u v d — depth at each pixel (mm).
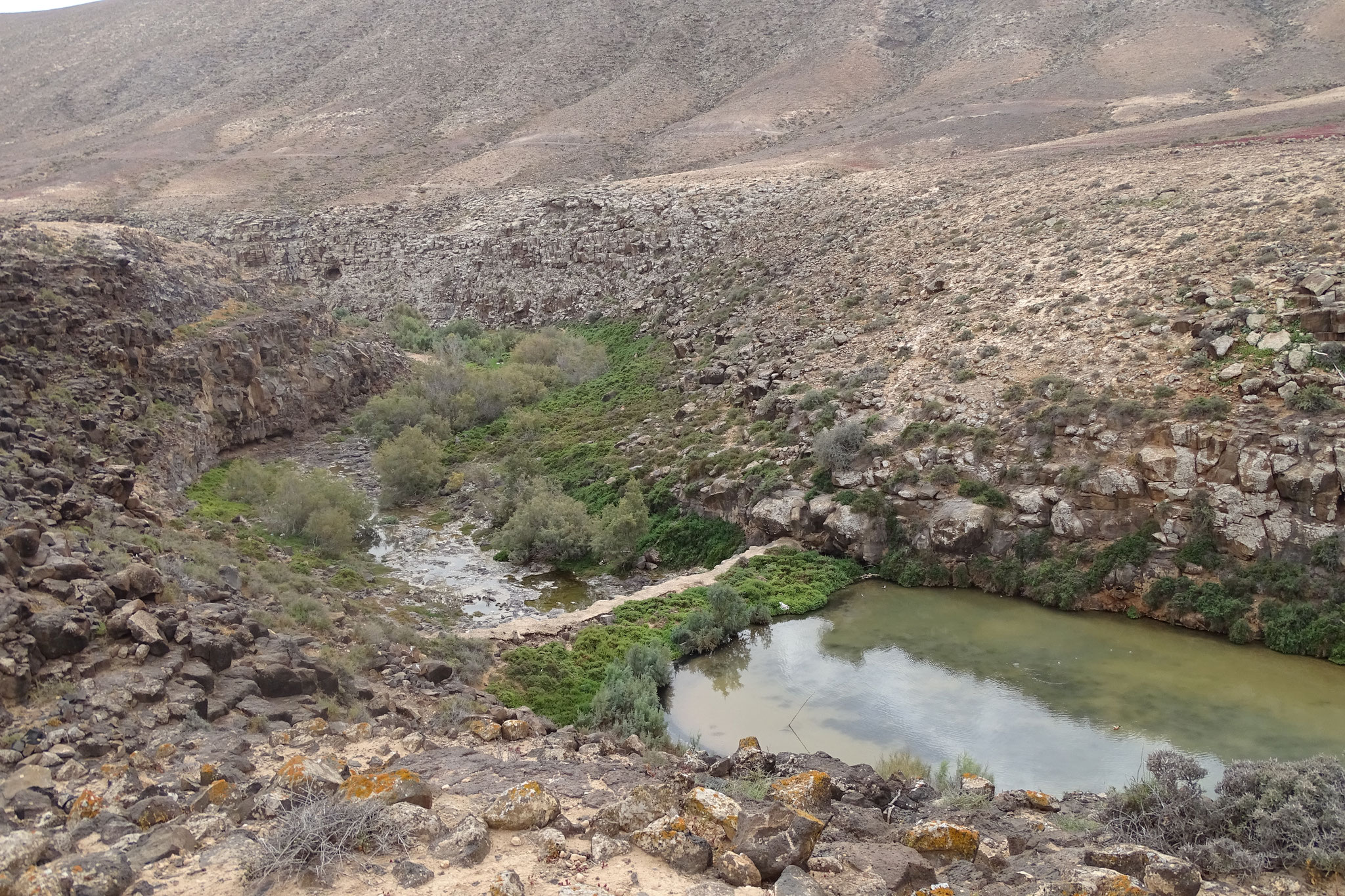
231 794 10984
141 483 28750
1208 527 24109
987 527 26656
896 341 35781
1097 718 19406
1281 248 30281
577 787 12359
